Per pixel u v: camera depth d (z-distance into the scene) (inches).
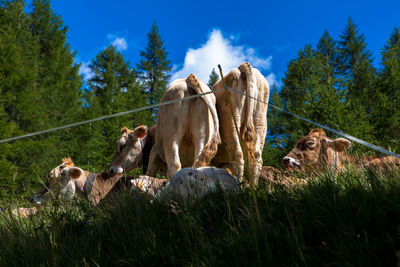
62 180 235.5
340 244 67.2
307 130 556.1
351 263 60.6
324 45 1809.8
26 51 972.6
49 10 1295.5
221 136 217.6
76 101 1035.9
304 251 67.3
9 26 922.7
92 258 87.4
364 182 107.6
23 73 791.7
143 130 299.6
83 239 104.5
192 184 118.9
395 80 664.4
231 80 213.9
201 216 97.2
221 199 107.5
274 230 74.7
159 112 220.7
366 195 87.4
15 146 666.8
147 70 2105.1
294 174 144.8
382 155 161.8
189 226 86.6
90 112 959.6
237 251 72.6
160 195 124.0
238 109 210.5
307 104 596.1
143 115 1384.1
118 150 310.0
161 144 230.4
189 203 105.1
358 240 66.8
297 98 697.6
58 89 1005.2
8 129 674.2
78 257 89.9
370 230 70.2
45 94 954.1
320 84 604.7
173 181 126.8
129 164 309.4
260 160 223.3
